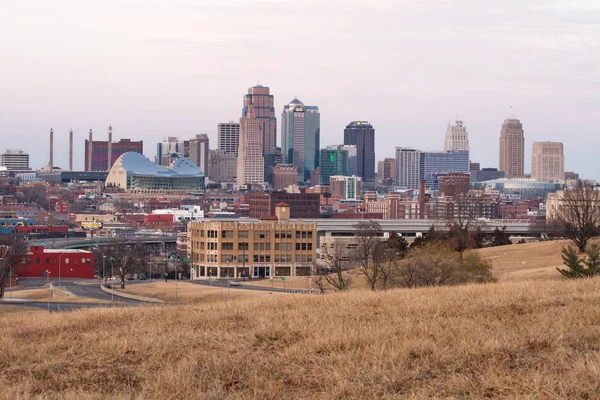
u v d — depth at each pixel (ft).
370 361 124.36
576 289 185.78
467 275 387.34
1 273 625.41
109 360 136.77
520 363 120.47
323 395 111.34
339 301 189.78
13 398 113.50
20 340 157.99
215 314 177.47
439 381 115.24
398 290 220.23
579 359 117.91
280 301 198.59
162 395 113.50
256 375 121.60
